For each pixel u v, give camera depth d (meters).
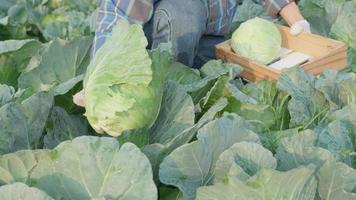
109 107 2.38
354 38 3.42
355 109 2.53
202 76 2.90
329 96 2.66
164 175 2.18
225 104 2.50
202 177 2.23
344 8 3.55
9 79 3.06
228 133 2.29
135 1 2.88
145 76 2.36
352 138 2.46
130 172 2.13
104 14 2.86
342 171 2.20
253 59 3.01
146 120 2.43
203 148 2.21
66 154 2.16
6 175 2.15
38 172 2.16
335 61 3.00
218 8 3.21
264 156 2.19
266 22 3.05
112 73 2.38
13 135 2.36
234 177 2.05
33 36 4.35
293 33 3.10
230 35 3.56
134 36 2.40
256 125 2.61
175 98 2.57
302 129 2.59
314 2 3.84
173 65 2.84
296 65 2.83
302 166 2.01
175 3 3.01
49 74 2.88
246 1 4.02
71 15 4.12
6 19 3.88
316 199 2.19
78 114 2.78
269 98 2.77
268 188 2.04
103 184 2.14
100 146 2.16
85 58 2.95
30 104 2.40
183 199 2.17
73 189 2.15
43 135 2.53
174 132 2.51
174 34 3.00
